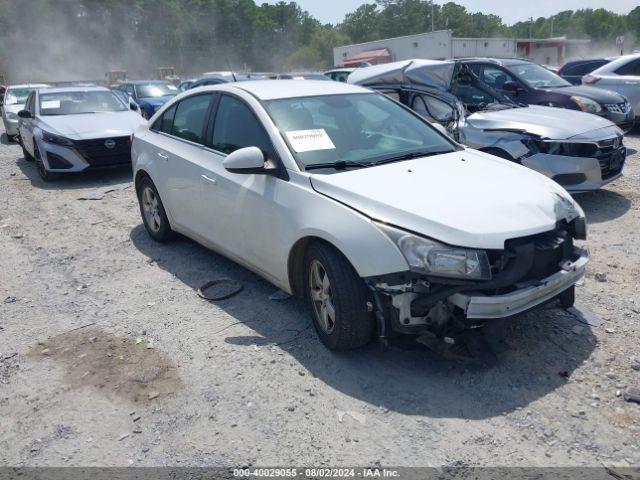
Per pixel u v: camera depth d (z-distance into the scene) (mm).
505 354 3744
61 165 9289
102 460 3021
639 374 3479
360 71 9344
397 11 116625
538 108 7707
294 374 3662
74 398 3549
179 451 3059
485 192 3650
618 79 12195
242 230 4484
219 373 3719
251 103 4598
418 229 3312
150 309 4691
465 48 45125
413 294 3354
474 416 3189
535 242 3443
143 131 6176
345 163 4090
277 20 111062
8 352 4129
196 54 92438
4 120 15000
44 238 6730
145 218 6344
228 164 4082
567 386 3400
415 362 3727
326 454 2973
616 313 4230
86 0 81188
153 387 3613
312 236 3744
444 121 7809
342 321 3621
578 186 6449
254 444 3074
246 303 4680
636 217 6461
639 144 10891
